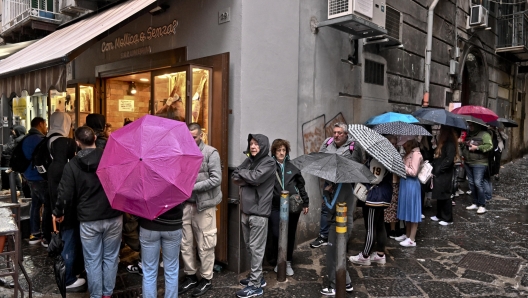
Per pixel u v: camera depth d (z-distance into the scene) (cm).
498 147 933
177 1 511
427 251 526
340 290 370
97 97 654
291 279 433
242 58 438
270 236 458
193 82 445
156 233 310
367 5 553
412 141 530
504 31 1387
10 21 883
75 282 397
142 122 296
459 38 1084
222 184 445
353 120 655
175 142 286
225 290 405
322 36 576
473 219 697
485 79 1308
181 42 508
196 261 454
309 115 556
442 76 992
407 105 827
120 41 618
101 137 464
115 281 388
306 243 557
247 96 446
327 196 389
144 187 268
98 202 333
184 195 281
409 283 423
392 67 768
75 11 706
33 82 432
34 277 430
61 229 367
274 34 479
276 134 488
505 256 505
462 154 799
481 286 416
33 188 525
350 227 393
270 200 391
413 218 526
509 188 1010
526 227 643
